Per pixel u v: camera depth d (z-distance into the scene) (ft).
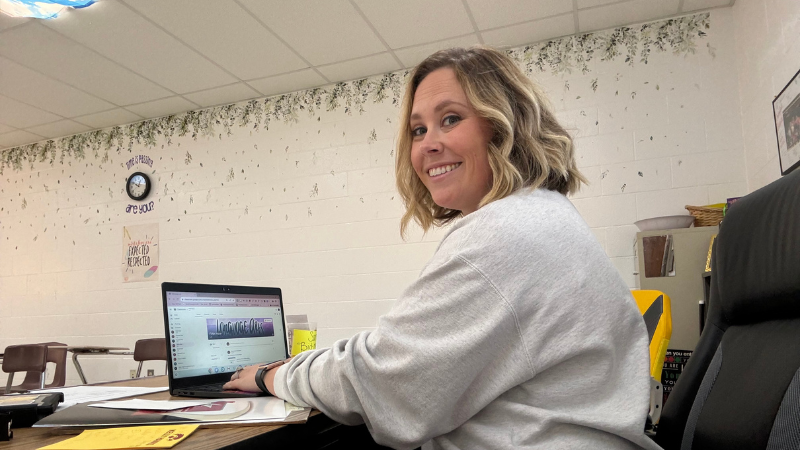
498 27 10.68
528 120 2.89
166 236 14.24
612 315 2.40
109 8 9.53
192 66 11.87
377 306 12.03
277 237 13.12
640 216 10.29
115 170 15.14
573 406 2.31
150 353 10.92
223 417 2.42
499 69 2.96
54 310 15.25
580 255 2.44
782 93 7.62
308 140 13.19
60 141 15.99
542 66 11.28
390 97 12.55
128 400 2.89
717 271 2.68
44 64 11.51
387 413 2.41
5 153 16.58
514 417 2.34
